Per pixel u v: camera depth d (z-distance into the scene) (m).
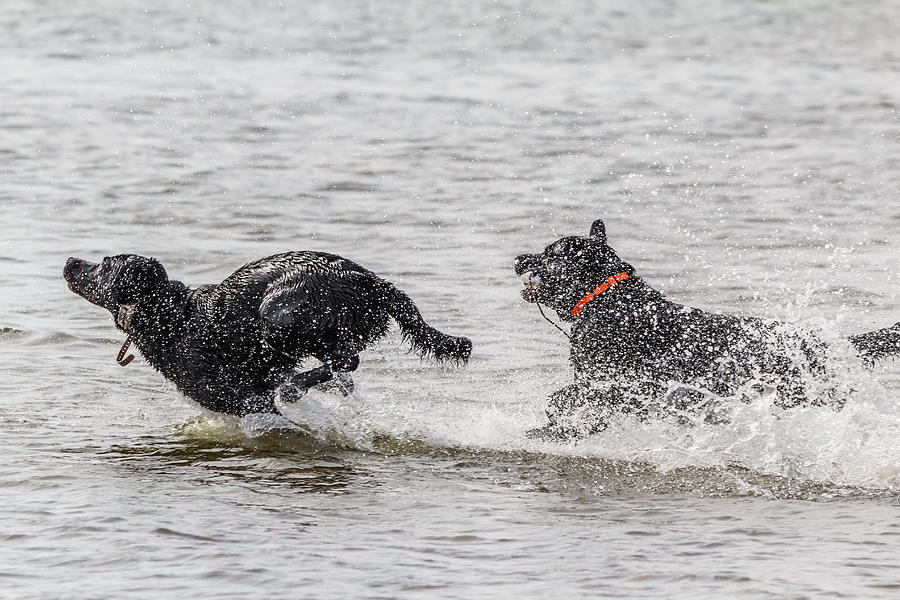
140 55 44.16
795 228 20.30
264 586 7.38
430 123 31.17
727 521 8.95
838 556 8.04
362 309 11.17
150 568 7.67
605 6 65.19
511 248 19.16
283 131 29.88
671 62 44.06
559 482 10.11
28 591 7.26
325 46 47.38
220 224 20.72
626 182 24.31
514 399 12.62
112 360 13.84
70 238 19.64
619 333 11.12
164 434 11.43
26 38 47.78
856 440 10.68
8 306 15.80
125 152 27.00
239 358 11.39
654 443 11.20
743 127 30.89
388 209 21.94
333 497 9.52
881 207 21.95
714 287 16.52
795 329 10.98
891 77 40.12
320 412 11.95
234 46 47.16
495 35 51.47
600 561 7.93
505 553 8.09
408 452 11.06
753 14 62.34
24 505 8.97
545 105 34.19
